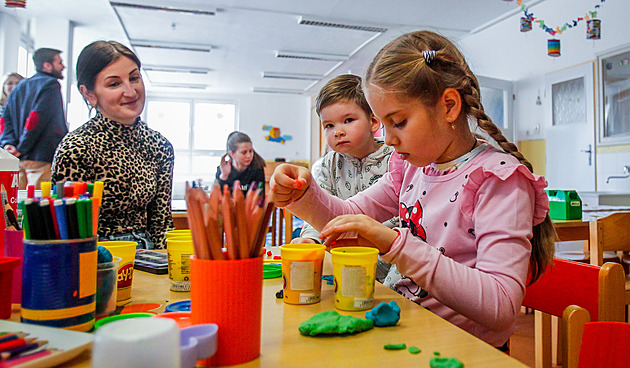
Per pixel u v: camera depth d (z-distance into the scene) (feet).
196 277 1.40
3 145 10.23
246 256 1.42
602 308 2.35
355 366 1.36
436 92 2.31
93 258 1.67
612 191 10.84
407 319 1.86
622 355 1.87
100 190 1.86
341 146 4.14
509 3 14.24
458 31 16.97
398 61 2.31
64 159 4.15
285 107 31.42
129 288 2.17
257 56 21.26
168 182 5.02
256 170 9.46
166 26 17.15
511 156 2.51
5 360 1.22
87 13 15.85
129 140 4.60
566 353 1.96
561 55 12.98
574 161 12.57
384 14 15.58
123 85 4.40
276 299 2.20
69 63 16.44
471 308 2.01
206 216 1.39
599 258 5.51
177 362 1.05
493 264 2.16
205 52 20.70
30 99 10.38
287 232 6.65
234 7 15.24
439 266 2.09
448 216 2.64
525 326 7.07
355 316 1.89
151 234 4.86
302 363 1.38
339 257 1.99
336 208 3.12
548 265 2.66
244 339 1.38
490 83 14.28
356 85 4.02
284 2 14.75
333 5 14.88
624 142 11.03
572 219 6.90
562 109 13.00
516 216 2.23
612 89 11.43
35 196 1.72
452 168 2.71
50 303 1.55
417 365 1.36
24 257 1.59
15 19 15.57
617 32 11.30
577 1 12.41
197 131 30.71
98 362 1.00
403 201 3.13
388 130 2.42
